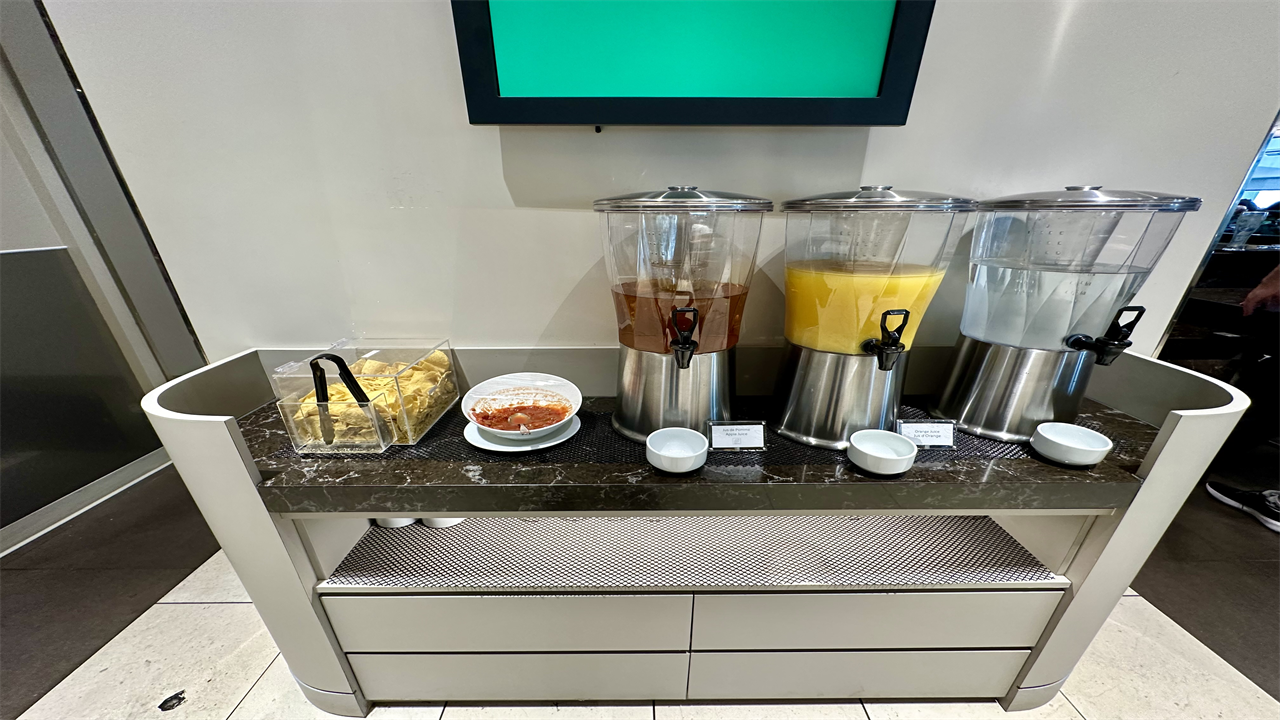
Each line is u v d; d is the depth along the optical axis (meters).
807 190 0.91
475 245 0.95
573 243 0.95
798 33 0.77
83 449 1.63
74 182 1.43
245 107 0.84
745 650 0.92
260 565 0.79
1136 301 1.01
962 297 0.99
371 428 0.79
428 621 0.87
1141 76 0.83
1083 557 0.81
